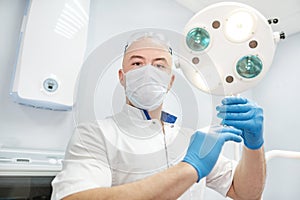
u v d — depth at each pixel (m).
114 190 0.50
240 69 0.72
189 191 0.77
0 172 0.78
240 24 0.72
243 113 0.71
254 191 0.78
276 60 1.74
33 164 0.86
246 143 0.75
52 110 1.03
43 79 0.91
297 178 1.44
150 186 0.51
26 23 0.93
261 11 1.52
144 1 1.42
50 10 0.96
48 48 0.94
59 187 0.54
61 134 1.03
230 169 0.86
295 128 1.53
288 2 1.43
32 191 0.83
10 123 0.93
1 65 0.95
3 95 0.94
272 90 1.71
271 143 1.63
